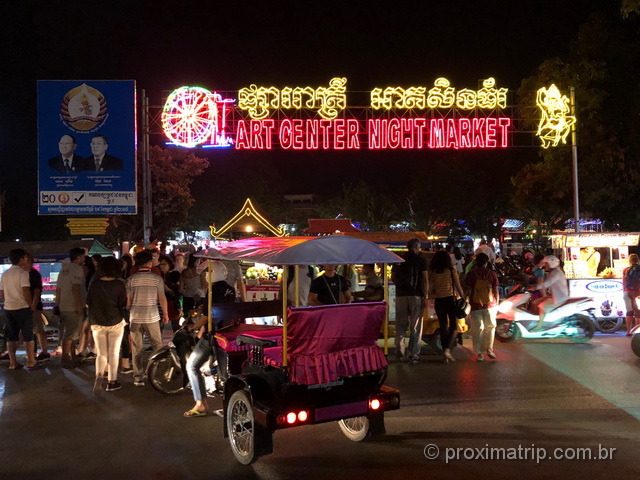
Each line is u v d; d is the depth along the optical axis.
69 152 18.56
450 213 51.44
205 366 7.52
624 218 19.86
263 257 5.37
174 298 10.00
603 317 12.75
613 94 19.62
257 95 18.94
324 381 5.20
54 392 8.18
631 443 5.83
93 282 8.30
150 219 19.33
